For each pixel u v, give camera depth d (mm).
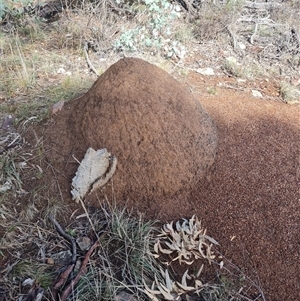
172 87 1286
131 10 2139
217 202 1178
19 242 1087
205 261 1062
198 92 1636
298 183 1237
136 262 1022
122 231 1079
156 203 1173
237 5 2191
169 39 2008
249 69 1831
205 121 1322
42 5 2311
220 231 1117
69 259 1051
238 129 1412
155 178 1182
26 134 1367
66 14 2203
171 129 1210
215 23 2057
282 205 1176
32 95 1561
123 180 1185
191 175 1215
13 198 1182
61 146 1290
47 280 1000
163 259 1061
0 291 985
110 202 1174
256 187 1214
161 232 1106
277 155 1322
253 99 1635
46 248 1080
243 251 1083
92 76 1723
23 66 1639
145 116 1196
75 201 1176
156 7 1908
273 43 2057
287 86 1723
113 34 2008
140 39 1920
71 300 953
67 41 1986
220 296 995
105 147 1209
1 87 1594
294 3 2367
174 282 1009
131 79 1238
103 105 1230
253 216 1146
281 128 1452
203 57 1934
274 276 1045
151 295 963
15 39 1902
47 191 1199
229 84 1744
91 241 1087
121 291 980
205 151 1257
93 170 1181
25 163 1269
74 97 1519
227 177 1233
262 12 2307
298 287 1029
